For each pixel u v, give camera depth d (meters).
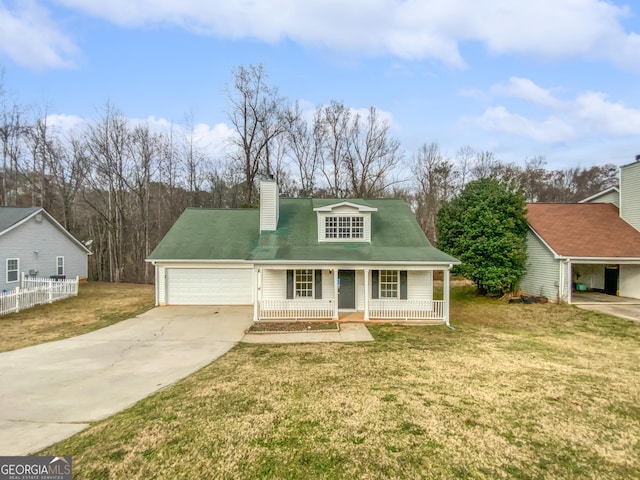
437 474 4.01
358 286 14.28
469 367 7.76
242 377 7.14
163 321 12.76
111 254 29.48
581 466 4.18
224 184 34.69
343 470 4.08
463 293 19.80
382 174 33.53
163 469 4.11
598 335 11.09
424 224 38.28
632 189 17.78
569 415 5.46
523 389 6.48
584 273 20.23
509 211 17.28
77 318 13.23
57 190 29.34
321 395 6.20
